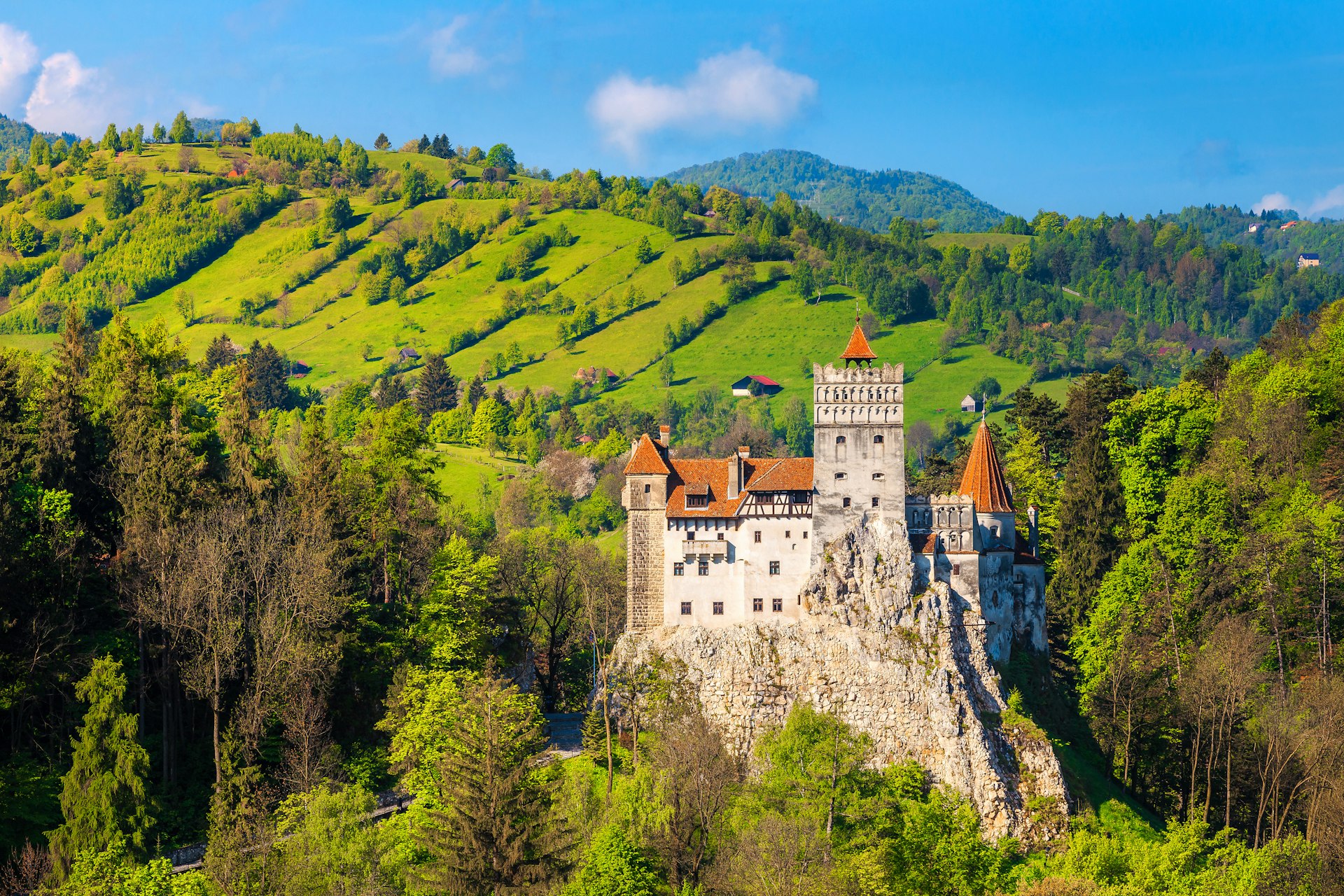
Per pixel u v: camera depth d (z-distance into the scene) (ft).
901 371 391.04
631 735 372.99
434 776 323.57
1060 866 330.34
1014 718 372.38
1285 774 350.02
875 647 378.94
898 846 334.03
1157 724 377.91
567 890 272.72
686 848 312.09
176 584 317.83
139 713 319.88
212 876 256.52
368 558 386.32
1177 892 296.10
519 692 359.46
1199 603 400.47
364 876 260.42
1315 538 397.80
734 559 392.47
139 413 373.61
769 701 377.71
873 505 391.45
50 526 331.77
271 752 321.11
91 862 265.13
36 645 299.99
